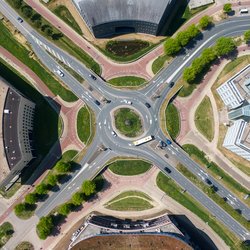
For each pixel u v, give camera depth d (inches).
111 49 7032.5
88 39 7066.9
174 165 6865.2
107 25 6776.6
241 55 7007.9
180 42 6811.0
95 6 6540.4
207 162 6855.3
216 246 6747.1
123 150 6909.5
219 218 6776.6
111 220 6747.1
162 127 6919.3
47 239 6845.5
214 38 7057.1
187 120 6948.8
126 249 6053.2
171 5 6860.2
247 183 6806.1
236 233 6737.2
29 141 6727.4
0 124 6200.8
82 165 6909.5
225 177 6830.7
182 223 6781.5
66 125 6963.6
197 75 6983.3
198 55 7017.7
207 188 6806.1
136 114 6953.7
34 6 7081.7
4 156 6190.9
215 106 6939.0
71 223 6860.2
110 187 6884.8
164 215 6668.3
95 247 6072.8
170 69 6988.2
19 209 6643.7
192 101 6968.5
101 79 6973.4
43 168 6919.3
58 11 7091.5
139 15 6584.6
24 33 7057.1
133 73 7003.0
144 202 6840.6
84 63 7012.8
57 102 6978.4
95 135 6939.0
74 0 6633.9
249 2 7066.9
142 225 6515.8
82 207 6870.1
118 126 6939.0
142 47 7027.6
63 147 6939.0
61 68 7007.9
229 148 6717.5
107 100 6968.5
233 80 6486.2
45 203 6889.8
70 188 6899.6
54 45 7047.2
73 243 6294.3
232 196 6801.2
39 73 6998.0
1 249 6840.6
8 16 7071.9
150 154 6894.7
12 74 6983.3
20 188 6919.3
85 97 6978.4
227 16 7086.6
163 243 6053.2
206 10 7111.2
